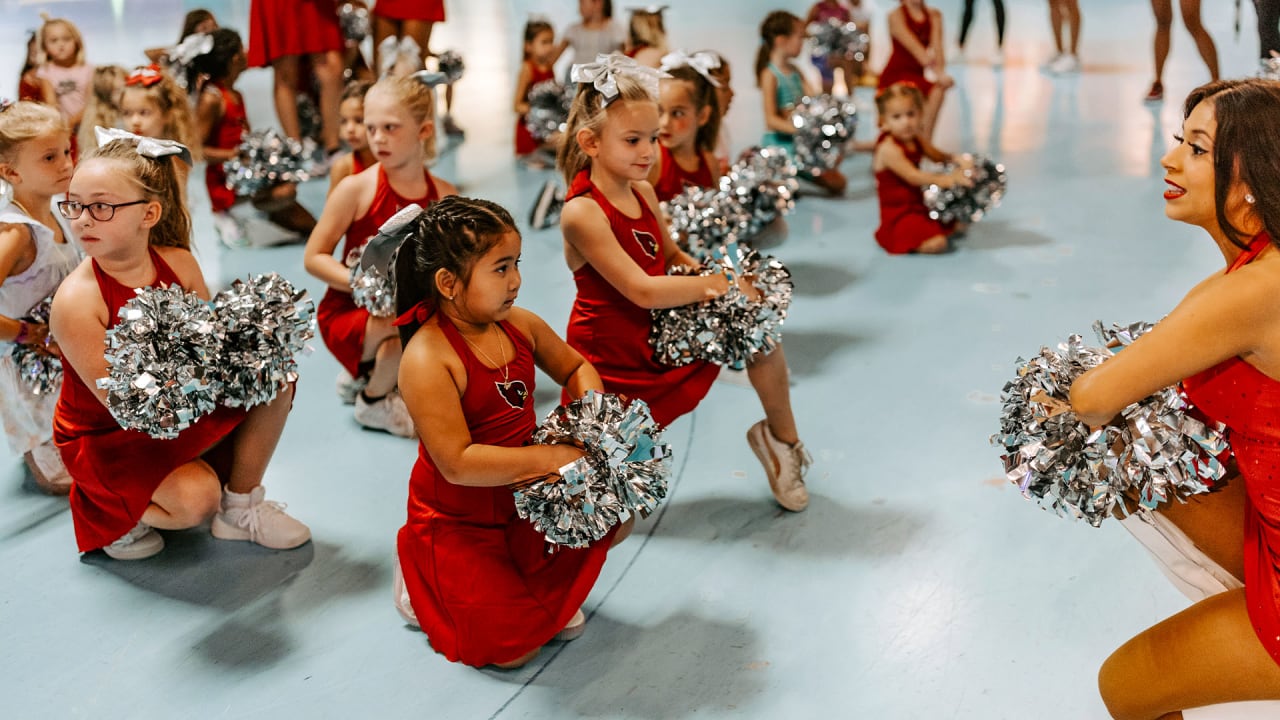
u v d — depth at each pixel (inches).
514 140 290.7
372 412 141.7
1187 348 72.2
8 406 125.2
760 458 121.1
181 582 111.0
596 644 100.9
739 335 111.9
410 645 101.4
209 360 101.3
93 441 107.3
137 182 103.3
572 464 89.9
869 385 149.8
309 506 124.3
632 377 115.7
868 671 96.2
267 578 111.3
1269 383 72.5
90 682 96.8
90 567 113.6
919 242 201.3
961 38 399.2
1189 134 74.9
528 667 98.0
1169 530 84.5
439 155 276.5
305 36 252.1
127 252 104.5
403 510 123.6
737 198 176.7
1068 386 79.5
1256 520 76.7
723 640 100.8
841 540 115.5
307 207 233.3
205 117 212.1
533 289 185.5
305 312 108.4
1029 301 176.9
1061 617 102.2
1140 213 219.8
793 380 152.3
